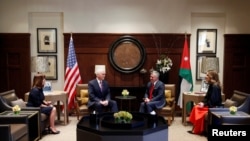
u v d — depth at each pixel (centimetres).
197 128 472
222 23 636
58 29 630
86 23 620
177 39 623
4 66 626
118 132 318
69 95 583
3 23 619
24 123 376
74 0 617
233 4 623
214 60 535
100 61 626
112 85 628
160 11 621
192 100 518
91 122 365
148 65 627
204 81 551
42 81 475
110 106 521
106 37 621
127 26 623
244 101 446
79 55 625
